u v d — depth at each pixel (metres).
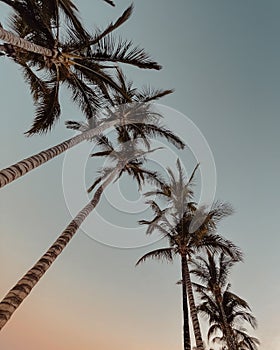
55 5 9.84
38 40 10.75
